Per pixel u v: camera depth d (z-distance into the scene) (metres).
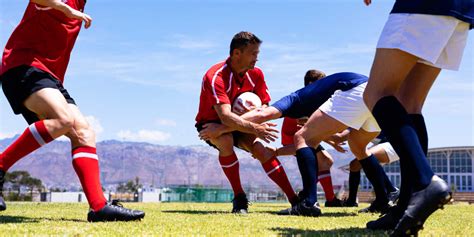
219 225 4.24
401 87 3.68
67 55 4.76
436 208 2.88
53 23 4.54
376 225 3.87
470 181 77.19
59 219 4.74
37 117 4.59
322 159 8.74
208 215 5.65
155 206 8.53
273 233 3.66
